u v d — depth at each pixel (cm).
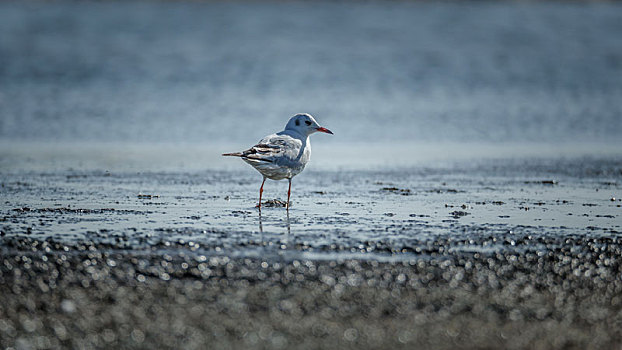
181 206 1344
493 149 2302
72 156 2081
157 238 1070
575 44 4947
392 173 1827
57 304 791
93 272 899
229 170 1859
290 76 3859
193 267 927
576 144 2406
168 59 4281
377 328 742
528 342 710
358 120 2845
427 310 791
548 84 3766
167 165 1936
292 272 912
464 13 6234
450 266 943
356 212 1298
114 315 764
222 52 4516
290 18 5919
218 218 1231
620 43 4972
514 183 1662
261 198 1407
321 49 4678
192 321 753
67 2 6612
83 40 4866
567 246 1042
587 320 764
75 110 2958
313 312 782
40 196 1437
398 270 925
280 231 1130
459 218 1246
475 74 4019
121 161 1998
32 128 2600
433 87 3653
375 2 6900
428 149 2289
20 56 4262
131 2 6731
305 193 1512
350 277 895
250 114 2933
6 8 6141
